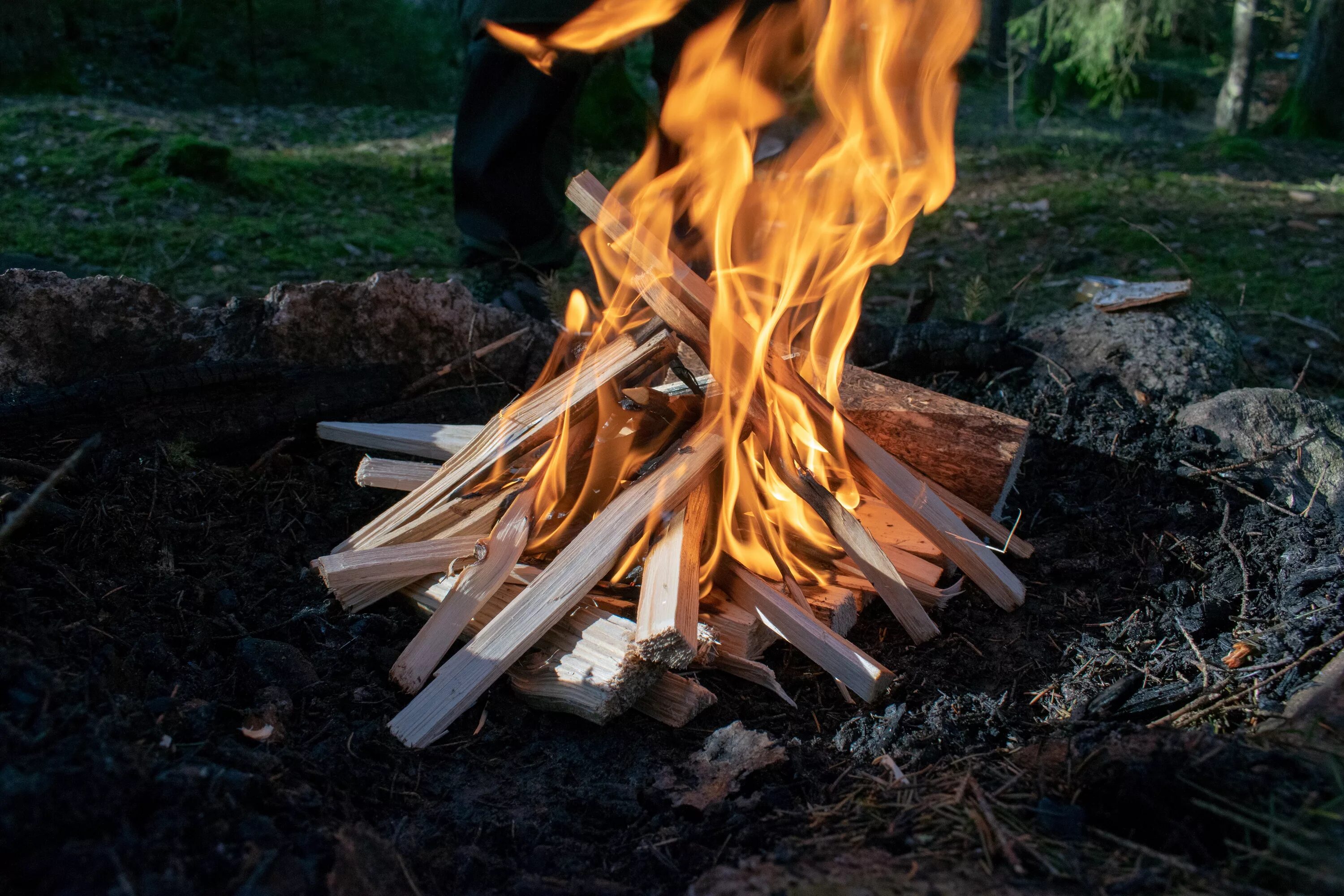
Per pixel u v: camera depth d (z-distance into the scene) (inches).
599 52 148.0
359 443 112.7
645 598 80.0
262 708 75.8
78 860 52.1
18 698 61.7
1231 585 96.9
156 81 432.1
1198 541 104.0
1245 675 82.4
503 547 87.0
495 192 151.5
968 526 104.1
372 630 89.7
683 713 81.1
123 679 74.2
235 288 209.2
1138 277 242.1
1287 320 212.7
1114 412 125.3
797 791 73.7
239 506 105.3
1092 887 58.3
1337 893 55.4
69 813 54.1
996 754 75.1
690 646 75.8
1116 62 461.4
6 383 104.3
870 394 108.7
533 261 158.6
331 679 83.5
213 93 442.3
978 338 137.8
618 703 79.0
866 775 74.0
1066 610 97.7
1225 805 62.6
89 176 259.9
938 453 103.9
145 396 107.3
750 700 86.9
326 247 243.9
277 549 100.4
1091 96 555.5
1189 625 91.8
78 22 437.1
